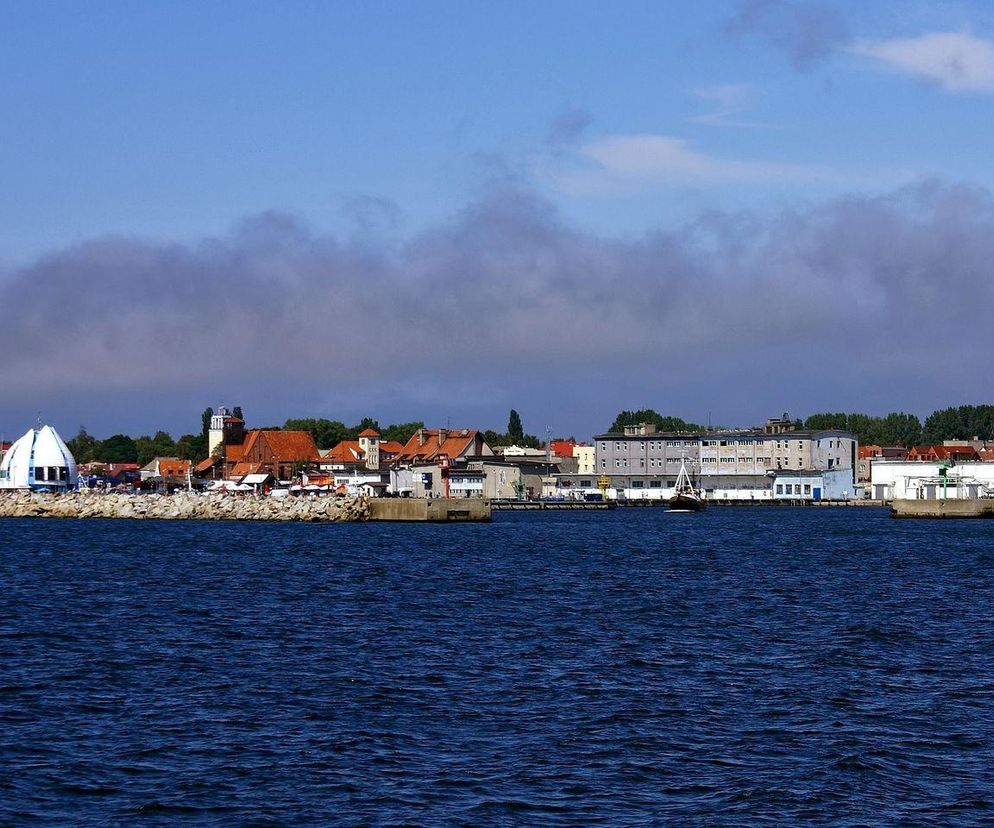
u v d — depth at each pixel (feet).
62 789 167.63
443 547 620.08
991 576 461.78
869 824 153.89
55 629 306.76
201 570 479.41
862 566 509.76
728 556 569.23
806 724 201.67
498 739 192.34
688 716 207.41
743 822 154.71
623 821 155.12
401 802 161.89
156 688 230.89
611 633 299.99
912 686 232.32
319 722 203.21
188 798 163.73
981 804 161.17
